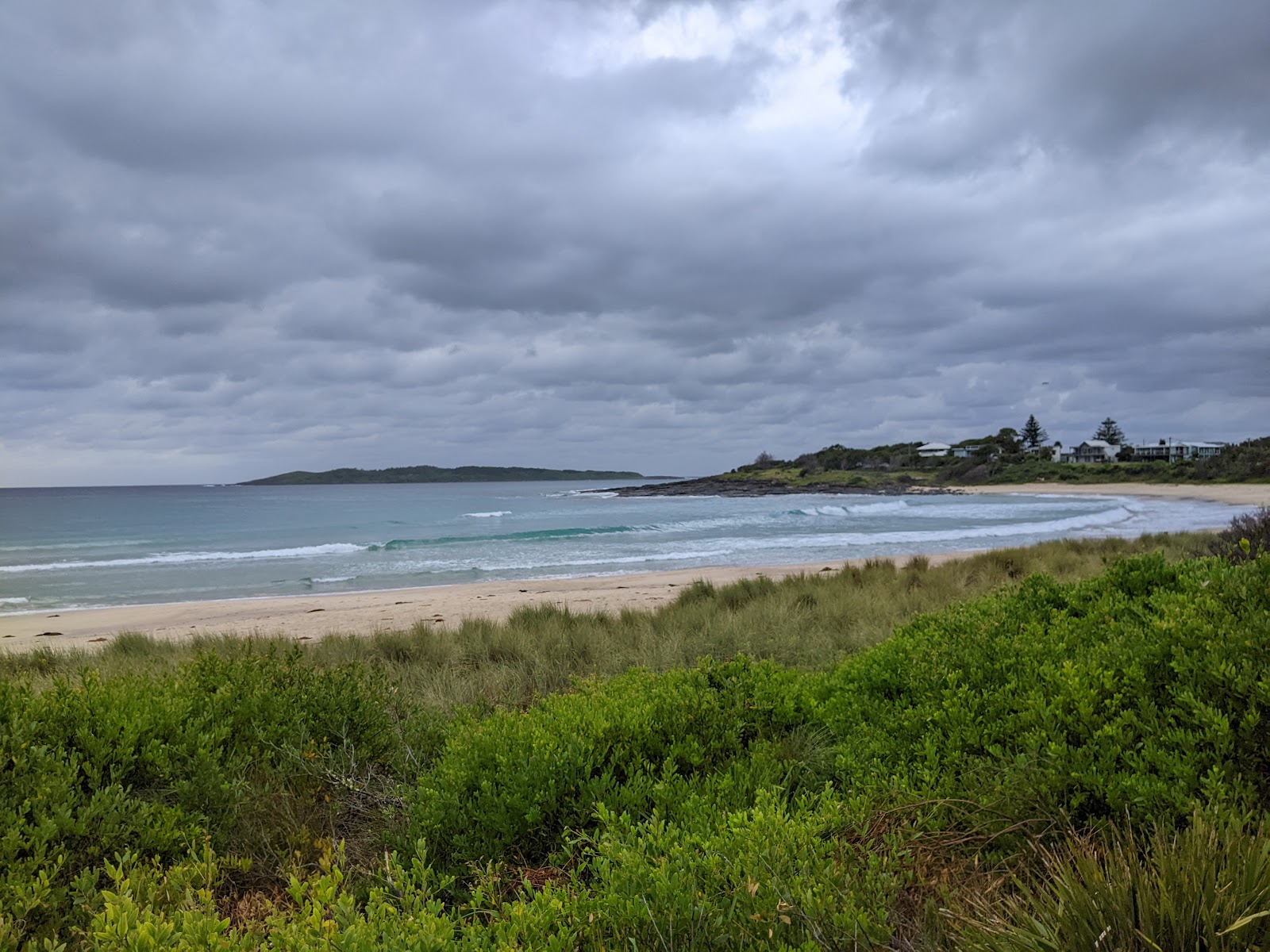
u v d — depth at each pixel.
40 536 43.62
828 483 128.25
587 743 3.45
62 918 2.39
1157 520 40.28
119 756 3.39
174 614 16.20
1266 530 8.79
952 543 30.05
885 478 132.88
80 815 2.88
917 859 2.42
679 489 130.50
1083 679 3.03
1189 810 2.23
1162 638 3.14
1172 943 1.65
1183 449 139.62
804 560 25.11
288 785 3.79
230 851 3.15
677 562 25.55
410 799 3.48
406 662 8.84
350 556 30.42
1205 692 2.73
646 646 8.78
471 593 18.28
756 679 4.59
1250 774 2.35
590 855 2.84
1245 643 2.79
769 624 9.91
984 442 161.50
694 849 2.50
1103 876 1.81
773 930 1.97
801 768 3.67
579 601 15.76
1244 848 1.85
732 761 3.54
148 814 2.99
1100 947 1.66
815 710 4.10
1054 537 31.34
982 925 1.85
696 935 2.04
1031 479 119.50
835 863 2.32
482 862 2.90
